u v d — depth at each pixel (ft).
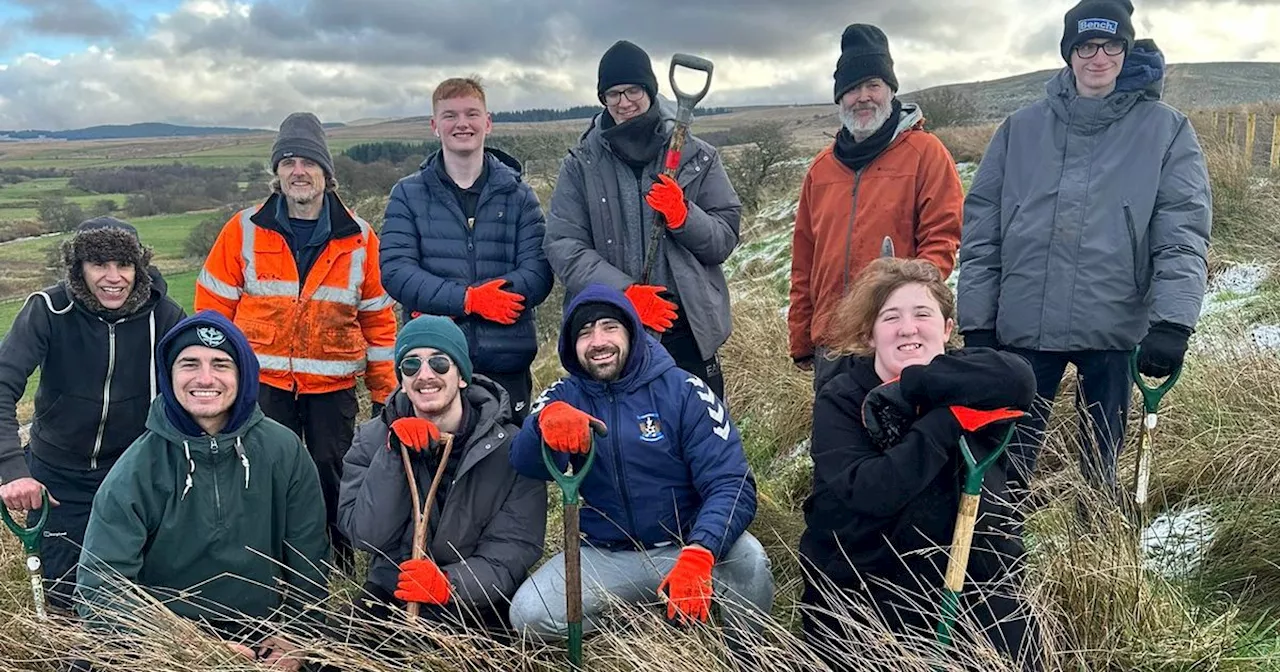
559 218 12.64
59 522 11.80
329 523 13.70
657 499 10.32
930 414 7.97
